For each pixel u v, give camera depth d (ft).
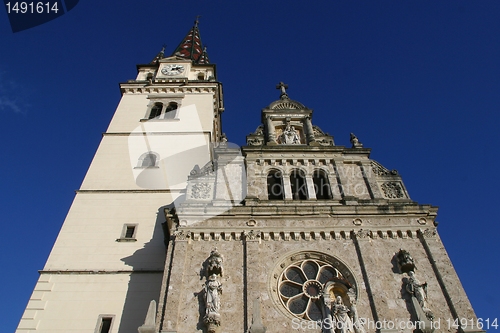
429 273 67.72
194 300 64.23
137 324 74.59
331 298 67.10
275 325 61.62
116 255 86.33
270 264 69.15
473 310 62.34
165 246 87.86
